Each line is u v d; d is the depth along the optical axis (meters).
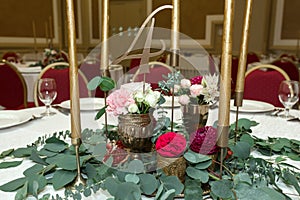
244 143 0.77
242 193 0.59
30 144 0.97
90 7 6.65
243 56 0.80
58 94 2.05
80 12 6.59
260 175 0.68
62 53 4.40
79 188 0.62
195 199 0.59
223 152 0.68
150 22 0.70
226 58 0.61
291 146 0.89
